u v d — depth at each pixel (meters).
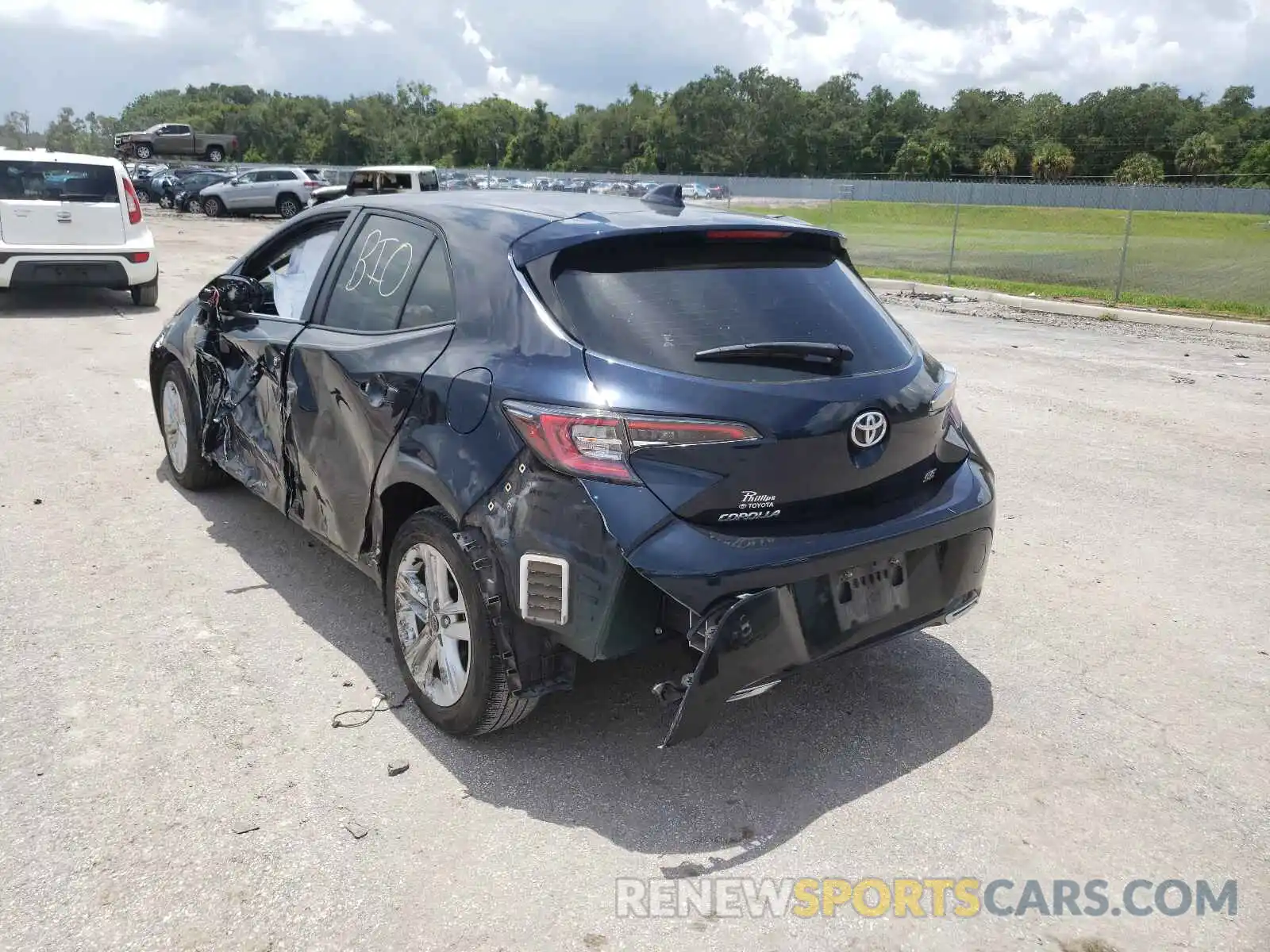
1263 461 6.91
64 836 2.81
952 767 3.29
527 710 3.16
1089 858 2.86
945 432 3.37
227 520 5.28
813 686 3.80
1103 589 4.76
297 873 2.70
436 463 3.13
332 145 167.12
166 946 2.43
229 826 2.88
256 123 167.12
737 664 2.74
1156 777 3.26
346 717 3.46
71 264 11.71
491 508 2.95
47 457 6.23
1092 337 12.44
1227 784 3.23
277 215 34.94
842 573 2.95
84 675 3.69
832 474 2.92
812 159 164.50
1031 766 3.30
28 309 12.13
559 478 2.79
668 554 2.68
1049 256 24.89
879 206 41.03
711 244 3.23
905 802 3.09
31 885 2.62
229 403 4.77
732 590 2.71
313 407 3.90
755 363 2.86
